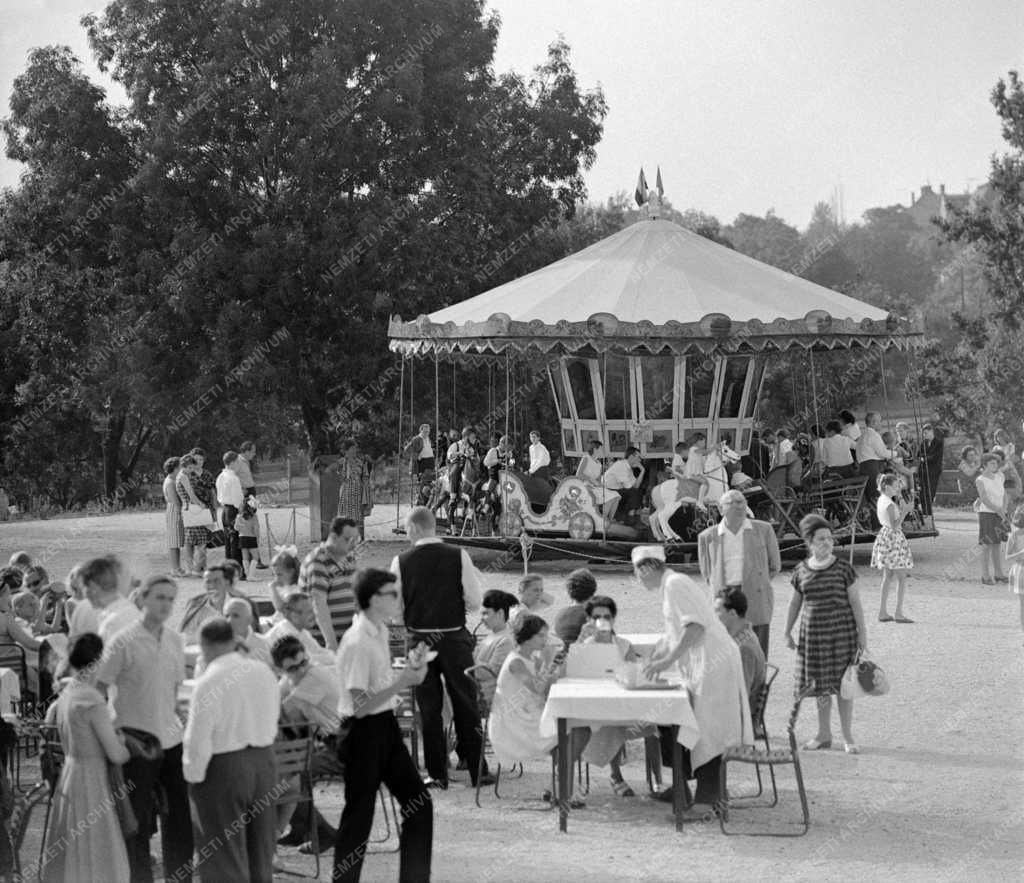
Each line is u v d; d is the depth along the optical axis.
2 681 11.06
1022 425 43.38
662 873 9.06
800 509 24.69
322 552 11.95
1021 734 12.72
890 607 20.00
